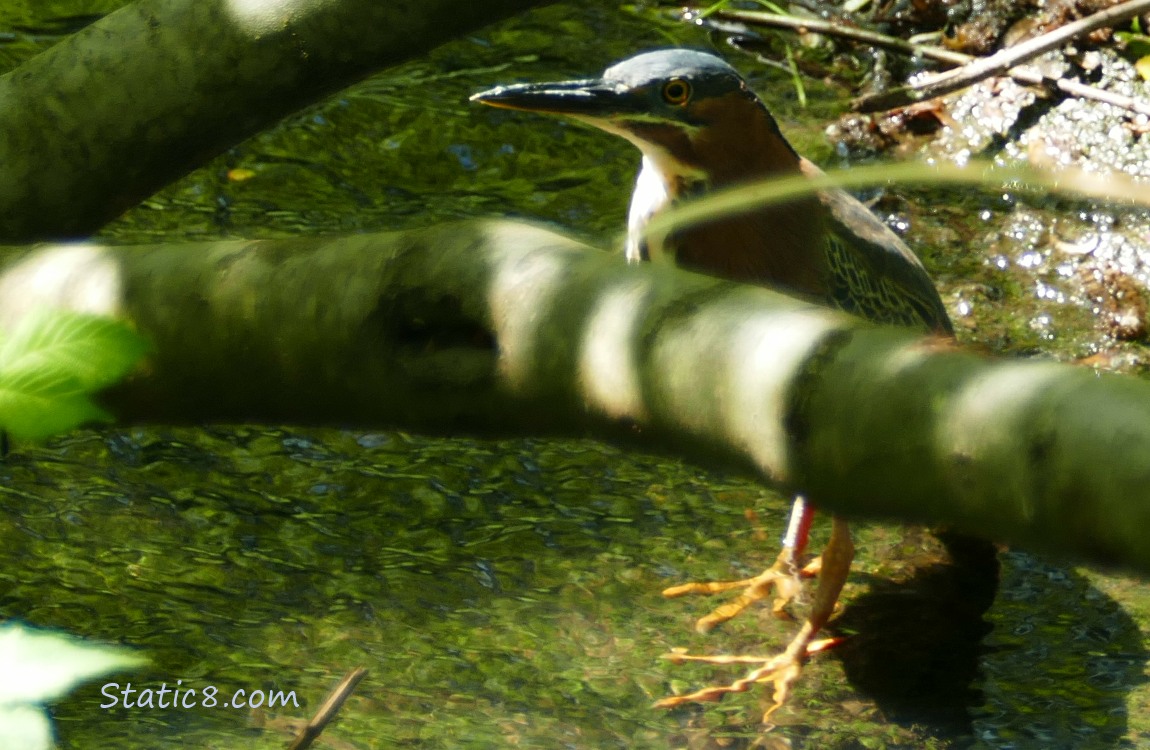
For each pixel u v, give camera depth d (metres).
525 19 12.95
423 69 12.36
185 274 3.04
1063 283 10.36
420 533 8.25
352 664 7.30
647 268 2.75
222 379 3.03
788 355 2.43
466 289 2.86
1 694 1.72
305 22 5.17
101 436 8.80
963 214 10.99
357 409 2.99
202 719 6.88
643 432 2.70
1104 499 2.00
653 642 7.53
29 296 3.07
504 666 7.33
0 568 7.75
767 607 7.82
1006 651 7.60
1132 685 7.32
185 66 5.15
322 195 10.92
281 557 7.98
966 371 2.24
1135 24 11.82
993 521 2.17
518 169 11.30
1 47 12.00
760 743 6.92
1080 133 11.26
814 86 12.10
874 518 2.39
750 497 8.61
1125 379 2.12
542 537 8.26
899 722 7.10
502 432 2.94
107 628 7.38
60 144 5.16
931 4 12.47
